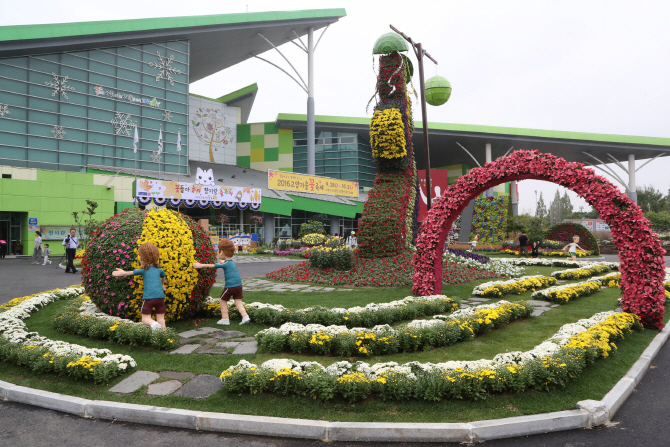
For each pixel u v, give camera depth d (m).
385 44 13.24
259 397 4.02
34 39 28.19
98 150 32.31
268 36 41.72
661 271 6.64
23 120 28.94
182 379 4.48
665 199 74.56
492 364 4.39
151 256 5.96
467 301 8.91
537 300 8.98
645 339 6.06
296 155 48.78
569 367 4.27
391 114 12.76
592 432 3.54
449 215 9.06
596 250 24.83
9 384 4.43
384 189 13.34
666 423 3.67
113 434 3.56
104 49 32.75
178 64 37.16
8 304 8.23
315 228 31.80
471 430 3.39
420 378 4.04
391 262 12.36
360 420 3.57
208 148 47.53
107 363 4.51
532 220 28.80
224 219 30.52
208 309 7.34
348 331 5.66
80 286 10.28
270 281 12.27
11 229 24.48
